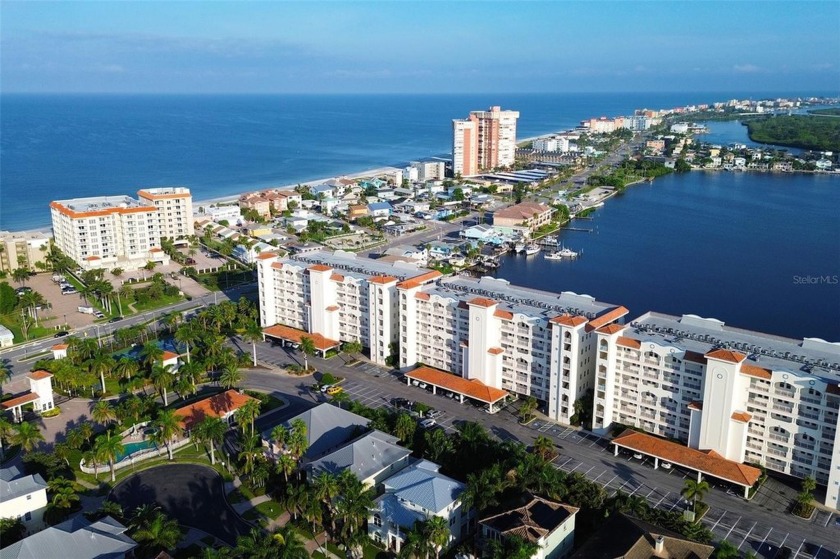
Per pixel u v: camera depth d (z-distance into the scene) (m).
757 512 161.00
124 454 184.12
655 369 188.38
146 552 136.25
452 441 177.00
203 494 166.50
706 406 177.38
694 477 175.00
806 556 145.50
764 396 172.00
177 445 189.50
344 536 143.75
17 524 146.75
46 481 164.38
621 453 186.75
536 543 131.50
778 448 173.00
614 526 138.50
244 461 177.00
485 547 133.62
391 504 150.38
